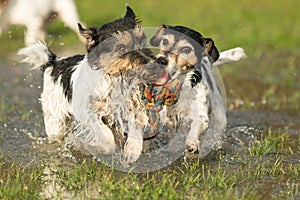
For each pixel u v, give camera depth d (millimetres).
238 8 31172
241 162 10406
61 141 11508
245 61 21172
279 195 8719
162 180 8977
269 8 31578
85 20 25984
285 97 16172
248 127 13086
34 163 10188
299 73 19344
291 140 12031
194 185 9008
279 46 23844
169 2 31578
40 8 20406
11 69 18984
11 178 9289
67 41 19875
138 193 8391
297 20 28797
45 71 11672
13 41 21875
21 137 11906
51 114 11484
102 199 8195
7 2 20938
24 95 15789
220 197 8219
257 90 17047
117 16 26984
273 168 9836
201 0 32938
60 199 8172
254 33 25391
